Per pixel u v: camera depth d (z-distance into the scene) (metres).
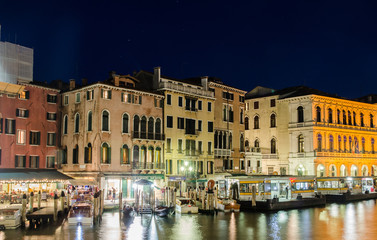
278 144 66.31
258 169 63.19
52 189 45.88
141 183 39.03
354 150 69.12
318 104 63.69
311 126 62.50
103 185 44.09
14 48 47.72
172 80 53.28
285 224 34.06
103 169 44.47
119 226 31.92
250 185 45.22
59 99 48.94
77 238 27.59
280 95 66.94
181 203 40.75
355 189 58.50
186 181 51.88
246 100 70.56
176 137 51.66
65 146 47.88
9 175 40.03
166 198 43.16
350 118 69.31
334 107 66.19
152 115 49.44
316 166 62.03
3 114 43.50
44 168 46.78
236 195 44.97
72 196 42.59
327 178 55.88
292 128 64.62
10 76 47.00
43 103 47.28
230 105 60.28
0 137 43.12
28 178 40.09
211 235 29.31
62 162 47.91
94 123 44.84
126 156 46.69
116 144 45.81
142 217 36.56
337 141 66.00
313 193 50.91
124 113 46.78
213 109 56.81
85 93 46.12
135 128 47.75
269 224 33.94
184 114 52.84
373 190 60.81
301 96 63.41
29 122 45.72
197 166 53.97
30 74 49.28
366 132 71.44
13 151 44.12
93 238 27.69
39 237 27.72
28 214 31.95
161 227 31.91
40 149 46.59
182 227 32.06
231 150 59.47
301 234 29.94
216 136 57.53
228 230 31.16
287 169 64.94
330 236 29.31
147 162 48.22
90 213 32.19
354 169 69.00
